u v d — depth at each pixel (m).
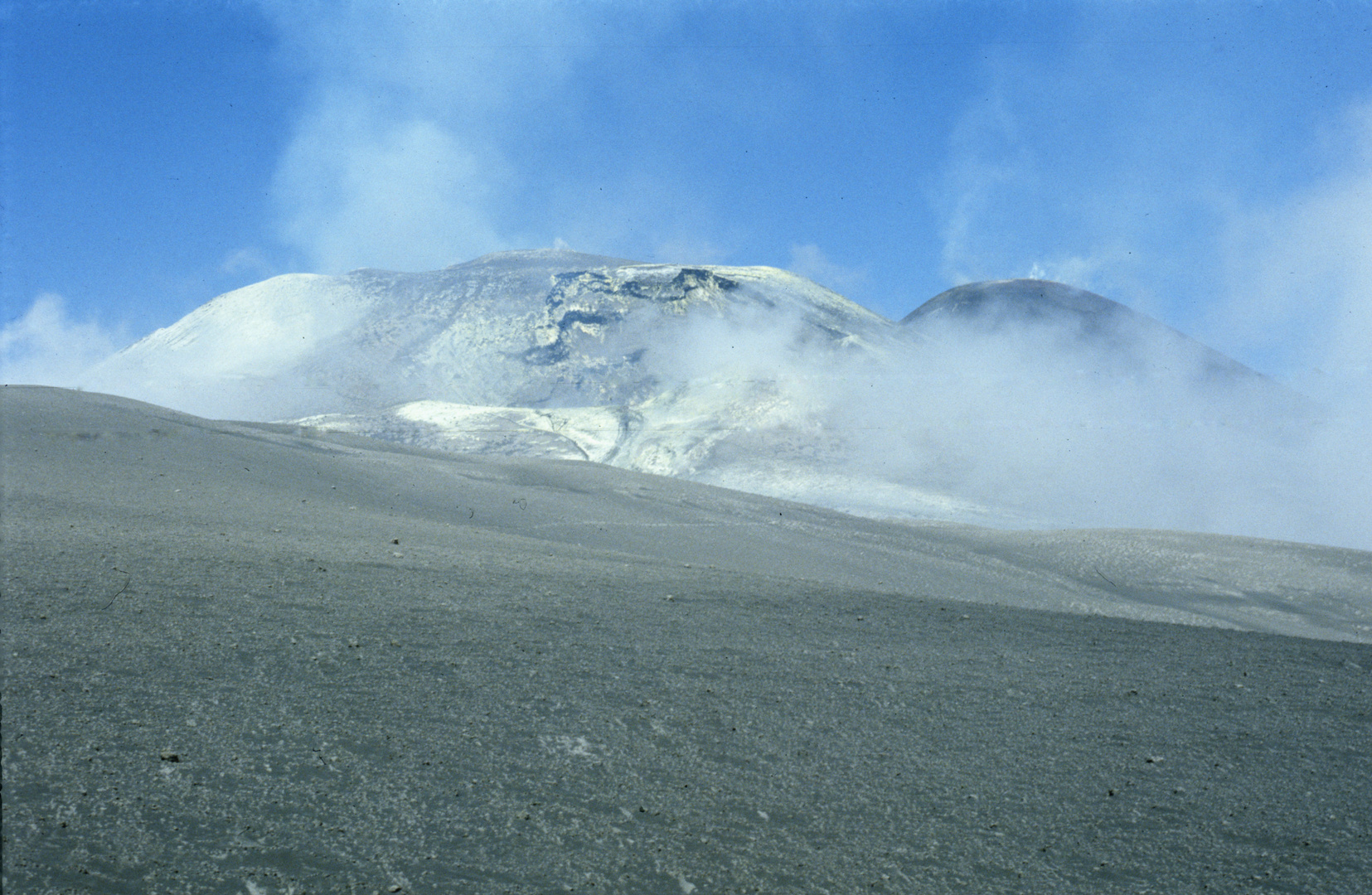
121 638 7.77
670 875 4.71
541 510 31.09
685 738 6.74
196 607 9.26
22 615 8.13
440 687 7.43
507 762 6.00
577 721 6.91
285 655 7.86
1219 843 5.25
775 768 6.26
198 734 5.87
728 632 10.70
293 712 6.48
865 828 5.38
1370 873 4.86
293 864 4.49
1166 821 5.55
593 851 4.90
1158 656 10.57
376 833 4.89
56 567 10.45
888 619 12.46
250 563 12.27
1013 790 6.02
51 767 5.09
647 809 5.48
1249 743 7.06
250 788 5.22
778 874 4.78
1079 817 5.60
